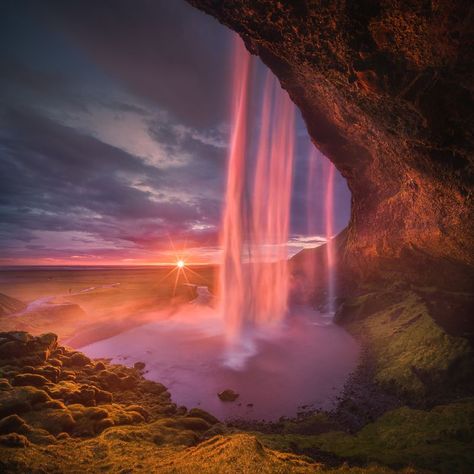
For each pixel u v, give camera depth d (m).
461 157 14.56
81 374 20.56
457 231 20.31
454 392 17.94
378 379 20.86
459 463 10.31
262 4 11.87
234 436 10.60
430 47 9.98
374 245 34.09
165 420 14.41
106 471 9.34
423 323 25.00
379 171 27.81
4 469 9.12
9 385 15.52
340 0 10.16
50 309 40.69
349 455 11.52
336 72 13.25
